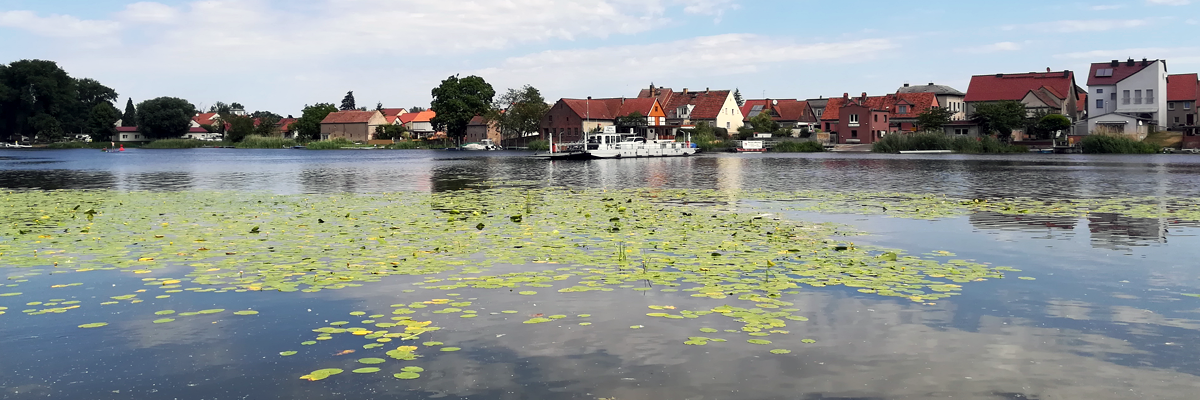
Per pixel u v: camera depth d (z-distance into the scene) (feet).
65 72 604.49
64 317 35.65
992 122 345.31
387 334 32.73
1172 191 111.55
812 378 27.55
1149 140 316.40
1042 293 40.32
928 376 27.76
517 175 172.04
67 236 62.13
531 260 49.67
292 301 38.42
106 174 182.09
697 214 79.92
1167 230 65.98
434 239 59.93
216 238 60.80
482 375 27.91
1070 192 110.42
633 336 32.35
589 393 26.25
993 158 259.19
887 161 240.73
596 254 52.03
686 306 37.17
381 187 129.70
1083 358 29.71
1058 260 50.83
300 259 50.26
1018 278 44.21
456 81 514.68
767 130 445.78
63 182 148.25
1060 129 329.11
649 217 76.59
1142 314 36.11
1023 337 32.35
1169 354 30.14
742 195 107.24
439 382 27.27
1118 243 58.54
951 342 31.68
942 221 73.10
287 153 407.64
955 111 452.76
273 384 27.17
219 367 28.91
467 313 35.78
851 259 50.11
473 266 47.57
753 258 50.34
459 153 390.63
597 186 130.31
